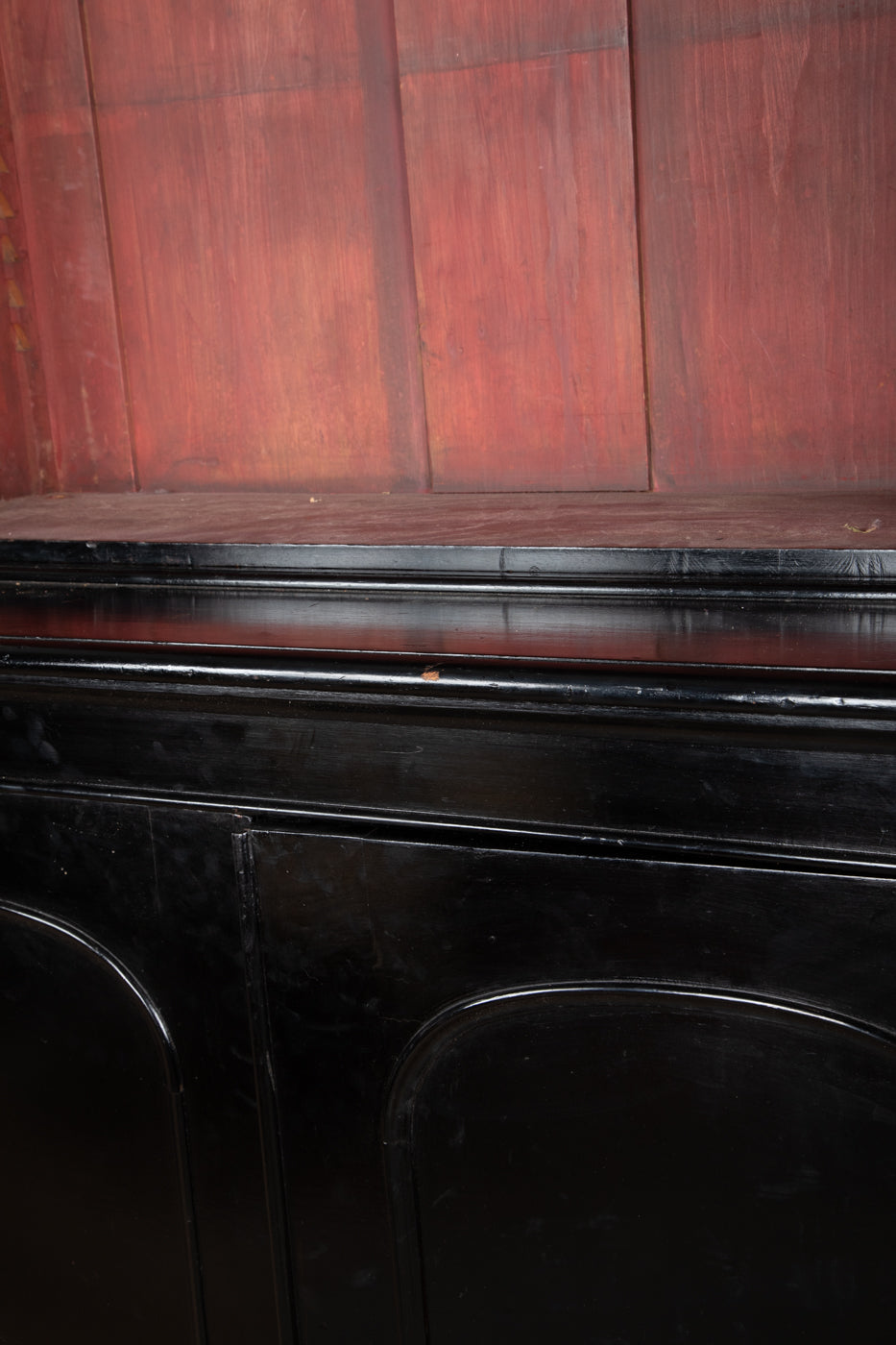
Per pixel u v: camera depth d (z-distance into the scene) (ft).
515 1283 3.26
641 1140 3.01
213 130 4.76
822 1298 2.92
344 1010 3.26
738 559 3.20
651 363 4.38
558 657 2.73
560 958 2.97
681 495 4.38
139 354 5.11
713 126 4.10
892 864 2.61
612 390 4.46
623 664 2.66
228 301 4.92
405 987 3.16
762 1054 2.83
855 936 2.67
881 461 4.16
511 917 2.99
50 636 3.25
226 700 3.06
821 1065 2.77
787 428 4.25
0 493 5.08
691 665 2.61
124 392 5.17
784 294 4.15
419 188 4.52
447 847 3.00
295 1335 3.59
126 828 3.39
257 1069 3.42
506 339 4.56
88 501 4.99
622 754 2.80
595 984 2.94
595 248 4.34
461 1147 3.22
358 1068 3.29
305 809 3.18
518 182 4.39
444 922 3.07
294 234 4.75
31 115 4.99
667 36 4.08
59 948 3.59
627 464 4.50
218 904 3.34
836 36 3.88
